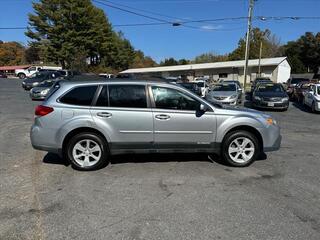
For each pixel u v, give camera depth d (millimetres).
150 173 6160
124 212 4484
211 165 6707
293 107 21000
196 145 6523
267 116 6820
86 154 6305
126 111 6289
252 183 5680
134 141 6355
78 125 6203
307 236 3889
